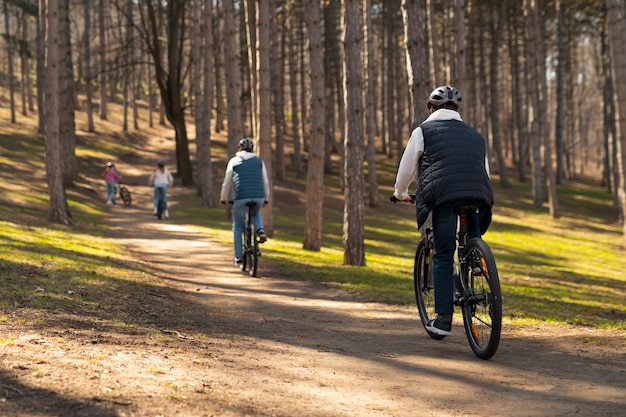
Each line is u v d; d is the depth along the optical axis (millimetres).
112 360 4168
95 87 73875
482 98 59781
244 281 11156
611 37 24672
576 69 79062
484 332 5082
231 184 11953
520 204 43938
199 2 38406
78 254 11992
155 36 40125
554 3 48062
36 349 4266
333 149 63344
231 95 26094
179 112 42219
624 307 10445
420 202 5406
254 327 6570
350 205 15188
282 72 49219
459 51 25266
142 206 33031
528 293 11680
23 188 30469
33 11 48000
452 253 5520
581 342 5793
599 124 107812
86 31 63844
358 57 15398
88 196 33812
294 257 15492
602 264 23000
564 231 33781
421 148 5355
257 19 21500
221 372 4203
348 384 4215
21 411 2994
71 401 3188
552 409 3709
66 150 35562
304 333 6340
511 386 4254
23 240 13141
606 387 4203
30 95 70438
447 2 35812
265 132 21359
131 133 68625
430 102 5582
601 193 55344
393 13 54906
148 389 3535
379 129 82188
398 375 4523
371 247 22375
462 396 4000
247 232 12102
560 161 59500
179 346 4949
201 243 17953
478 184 5219
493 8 51625
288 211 33938
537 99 42844
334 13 48656
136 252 15188
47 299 6500
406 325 6969
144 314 6566
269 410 3420
